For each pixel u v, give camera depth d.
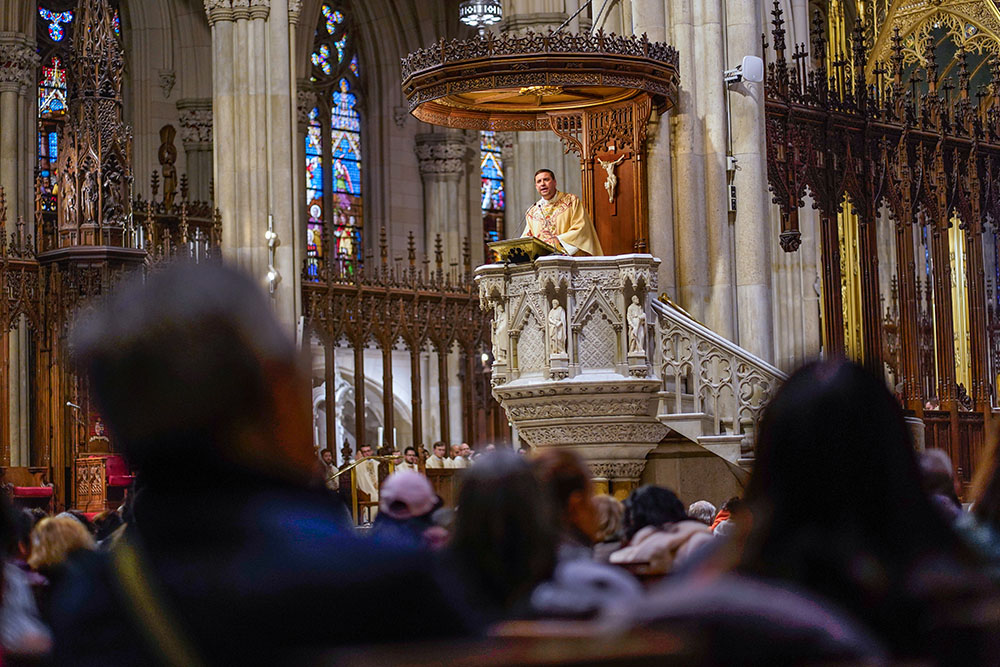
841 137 20.41
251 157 27.58
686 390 16.73
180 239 27.06
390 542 2.09
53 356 22.22
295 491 2.19
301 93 39.16
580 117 18.20
